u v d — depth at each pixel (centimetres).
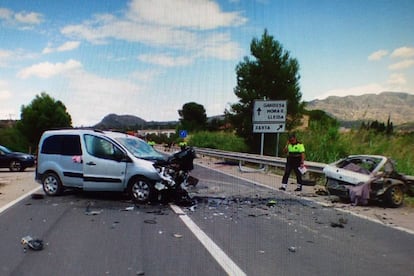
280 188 1187
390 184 920
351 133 1833
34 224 689
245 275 446
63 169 1005
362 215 812
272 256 518
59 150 1023
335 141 1772
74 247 549
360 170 992
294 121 2442
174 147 4912
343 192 974
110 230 649
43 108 5278
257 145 2469
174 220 733
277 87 2423
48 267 465
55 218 742
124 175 927
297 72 2459
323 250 550
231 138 3023
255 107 1928
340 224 715
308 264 489
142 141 1070
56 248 544
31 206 872
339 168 1021
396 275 454
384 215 818
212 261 493
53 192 1020
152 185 905
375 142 1681
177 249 543
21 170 2091
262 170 1827
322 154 1714
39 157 1048
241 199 997
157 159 956
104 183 951
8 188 1210
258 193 1105
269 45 2445
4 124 6144
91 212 802
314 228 685
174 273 448
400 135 1703
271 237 618
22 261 487
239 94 2494
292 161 1173
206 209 852
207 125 6084
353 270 469
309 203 950
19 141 5156
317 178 1473
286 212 830
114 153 952
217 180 1425
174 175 927
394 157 1461
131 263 482
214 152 2497
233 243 578
